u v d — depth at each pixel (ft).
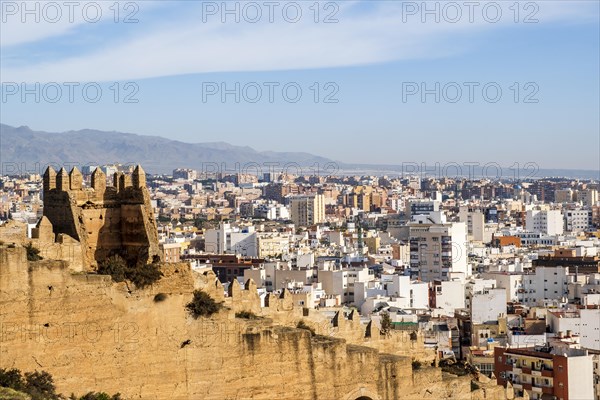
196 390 346.13
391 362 396.78
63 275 318.24
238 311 390.01
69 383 318.24
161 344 339.57
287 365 366.02
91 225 355.77
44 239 335.88
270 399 361.71
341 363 380.78
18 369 307.58
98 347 325.42
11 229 326.44
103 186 361.71
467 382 429.38
